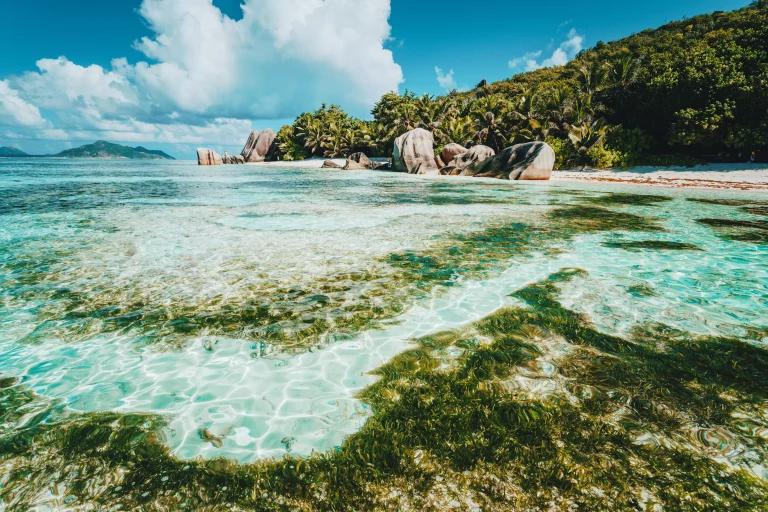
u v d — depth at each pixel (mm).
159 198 14703
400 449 2398
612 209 12117
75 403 2914
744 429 2559
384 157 51562
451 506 1989
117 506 2027
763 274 5773
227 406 2871
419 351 3611
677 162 27250
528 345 3688
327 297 4879
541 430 2535
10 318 4281
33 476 2229
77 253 6754
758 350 3594
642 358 3449
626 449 2365
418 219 10219
